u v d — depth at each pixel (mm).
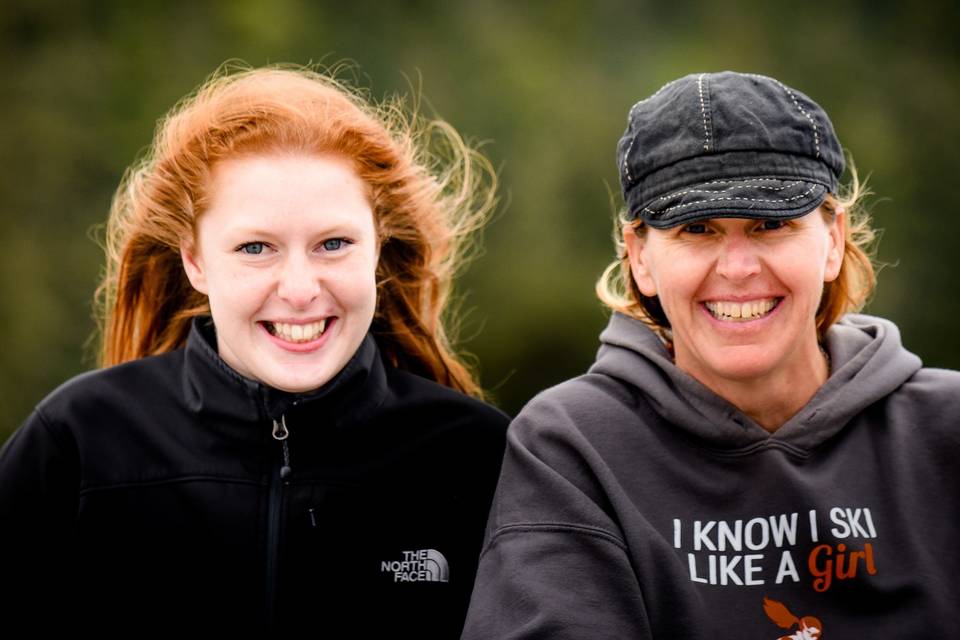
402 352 9359
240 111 7969
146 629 7844
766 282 7160
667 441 7512
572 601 6910
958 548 7172
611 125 46531
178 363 8414
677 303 7336
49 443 7984
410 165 8742
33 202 38000
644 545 7082
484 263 43625
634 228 7602
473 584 8328
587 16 49625
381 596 8086
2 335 35500
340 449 8188
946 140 49219
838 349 7742
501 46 47344
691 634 6980
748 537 7219
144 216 8648
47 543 7941
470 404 8609
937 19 52031
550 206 44594
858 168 47969
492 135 45750
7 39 40250
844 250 7742
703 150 7086
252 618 7855
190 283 8859
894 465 7348
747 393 7504
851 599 7074
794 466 7371
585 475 7344
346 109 8305
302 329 7738
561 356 43875
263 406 8008
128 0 42344
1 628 7871
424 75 46062
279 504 7984
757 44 50469
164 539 7891
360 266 7879
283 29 44344
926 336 46875
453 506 8367
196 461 8016
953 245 47656
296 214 7660
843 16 51812
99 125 40000
